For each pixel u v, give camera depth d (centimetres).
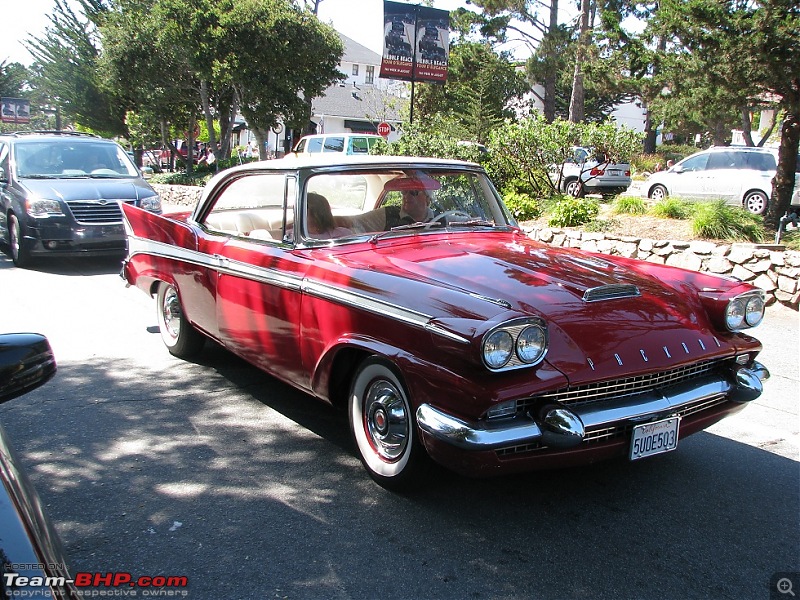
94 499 352
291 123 2300
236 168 489
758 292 377
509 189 1310
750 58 1000
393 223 452
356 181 443
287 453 411
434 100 3359
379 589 284
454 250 415
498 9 3212
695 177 1630
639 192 2009
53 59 3244
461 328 298
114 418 457
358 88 4881
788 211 1136
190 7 2095
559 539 325
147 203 998
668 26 1067
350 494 363
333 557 306
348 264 382
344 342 361
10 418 453
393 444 357
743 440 448
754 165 1544
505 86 3403
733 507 358
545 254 422
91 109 3244
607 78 2233
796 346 667
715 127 3203
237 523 332
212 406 482
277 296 417
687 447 435
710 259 877
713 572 301
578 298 347
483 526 334
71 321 691
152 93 2462
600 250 998
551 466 316
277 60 2134
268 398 499
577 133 1281
